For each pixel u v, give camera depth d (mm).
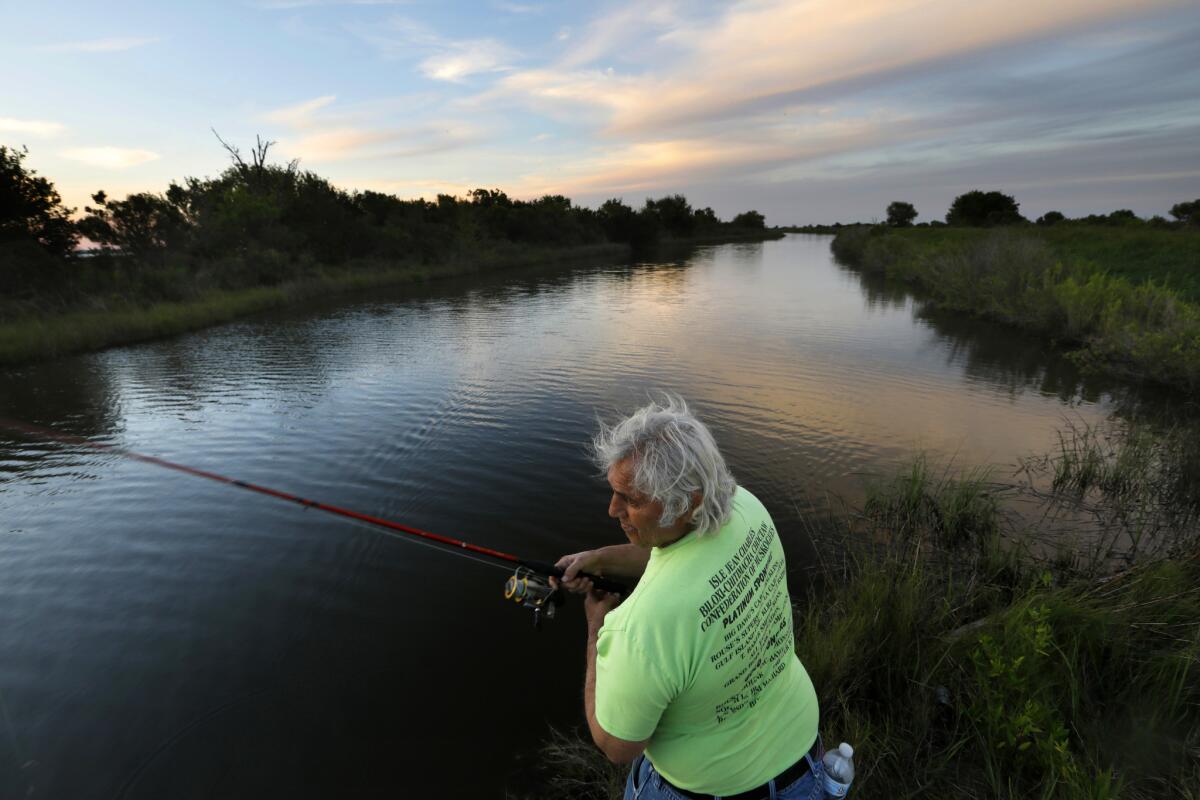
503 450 6930
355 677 3496
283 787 2820
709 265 37375
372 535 5051
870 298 20328
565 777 2852
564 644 3777
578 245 48938
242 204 25312
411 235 32469
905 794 2344
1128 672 2797
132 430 7746
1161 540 4691
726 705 1199
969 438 7156
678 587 1132
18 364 11773
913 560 4121
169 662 3619
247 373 10781
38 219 19406
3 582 4410
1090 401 8633
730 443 7027
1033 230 30797
